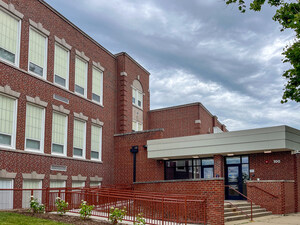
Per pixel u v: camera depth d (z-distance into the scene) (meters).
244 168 23.17
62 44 22.56
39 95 19.94
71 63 23.52
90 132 25.11
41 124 20.16
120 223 13.46
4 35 17.88
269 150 21.28
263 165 22.34
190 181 15.75
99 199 16.36
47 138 20.28
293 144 20.95
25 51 19.05
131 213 15.02
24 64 18.89
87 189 17.00
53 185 20.59
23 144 18.30
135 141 27.53
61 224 12.34
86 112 24.80
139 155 27.16
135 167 27.02
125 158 27.73
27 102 19.08
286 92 14.16
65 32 23.05
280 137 20.25
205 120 37.66
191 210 15.01
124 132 28.89
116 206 16.27
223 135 22.56
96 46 26.98
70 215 14.79
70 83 23.19
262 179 22.20
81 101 24.25
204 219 13.80
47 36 21.17
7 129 17.59
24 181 18.27
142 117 33.78
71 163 22.36
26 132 18.94
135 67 32.25
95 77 26.98
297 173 21.47
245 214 17.73
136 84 32.69
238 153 22.80
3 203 16.34
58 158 21.06
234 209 17.67
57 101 21.53
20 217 13.16
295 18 12.20
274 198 19.66
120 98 29.50
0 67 17.23
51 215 14.55
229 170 23.81
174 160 26.44
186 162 25.88
